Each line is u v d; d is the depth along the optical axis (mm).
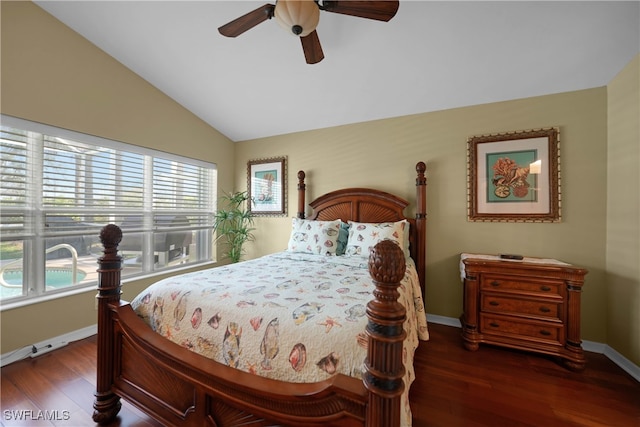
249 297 1313
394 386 785
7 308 1914
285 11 1359
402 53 2150
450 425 1381
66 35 2191
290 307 1187
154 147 2885
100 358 1414
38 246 2125
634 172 1885
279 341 1043
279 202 3596
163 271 3035
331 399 870
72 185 2305
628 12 1624
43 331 2088
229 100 3041
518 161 2434
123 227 2688
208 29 2133
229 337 1146
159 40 2287
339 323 1037
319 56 1841
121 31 2225
